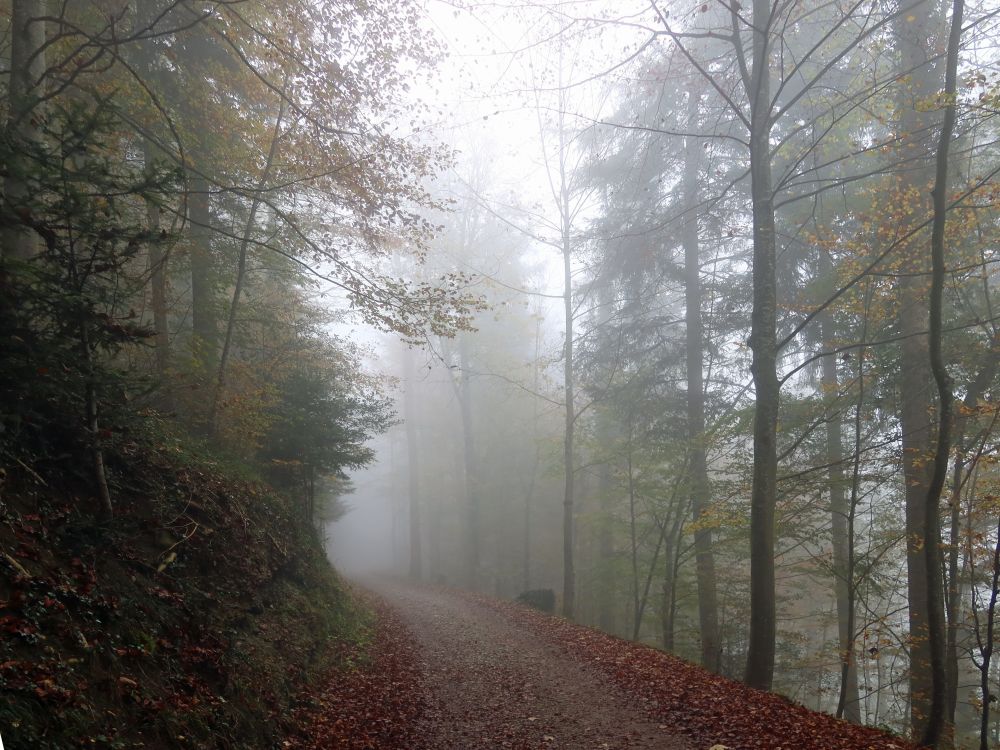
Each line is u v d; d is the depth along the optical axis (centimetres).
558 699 838
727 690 830
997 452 1076
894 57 1166
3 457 511
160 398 1043
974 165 1228
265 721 627
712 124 1455
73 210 497
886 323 1259
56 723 363
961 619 1547
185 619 620
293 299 1680
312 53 1020
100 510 595
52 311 504
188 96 1154
